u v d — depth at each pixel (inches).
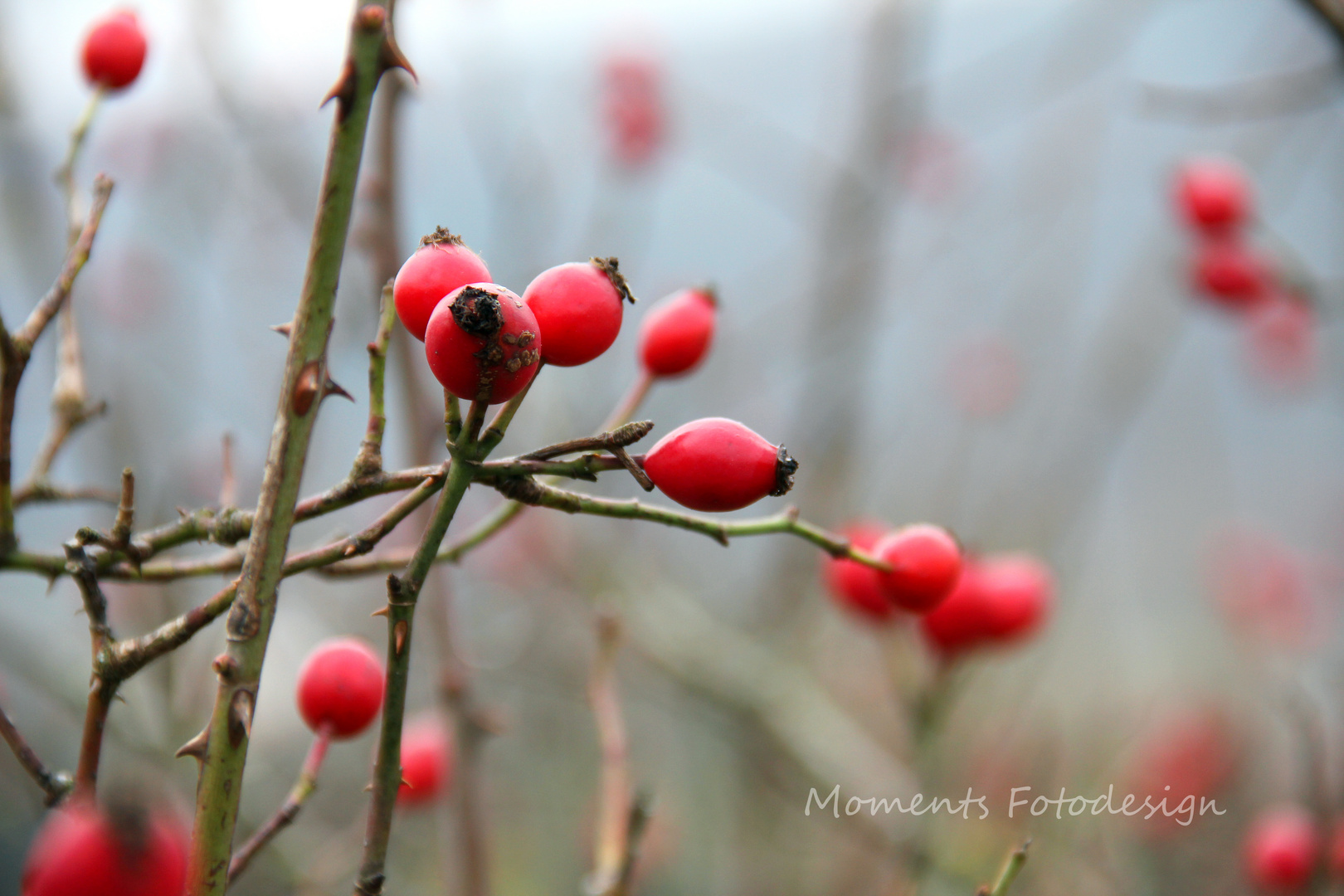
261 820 153.5
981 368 223.1
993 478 228.7
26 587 185.6
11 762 154.4
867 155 183.2
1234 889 166.9
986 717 190.5
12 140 154.5
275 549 44.4
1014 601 96.1
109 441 166.1
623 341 206.4
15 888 146.6
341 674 61.9
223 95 162.4
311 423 45.4
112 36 77.4
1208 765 185.8
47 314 57.9
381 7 44.7
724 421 56.9
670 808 193.8
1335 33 103.0
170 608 145.3
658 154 209.9
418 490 51.3
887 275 192.7
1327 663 218.8
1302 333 211.0
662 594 203.2
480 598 198.5
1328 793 128.4
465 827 95.5
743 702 178.7
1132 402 195.2
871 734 209.8
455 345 46.6
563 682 187.8
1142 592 256.1
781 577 191.6
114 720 130.6
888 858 154.3
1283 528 271.7
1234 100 111.5
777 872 172.2
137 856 33.7
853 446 178.2
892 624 100.5
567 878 195.8
